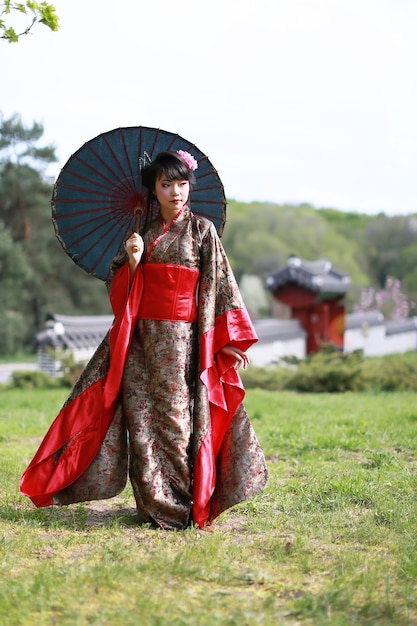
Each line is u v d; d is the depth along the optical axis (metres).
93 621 2.67
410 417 8.27
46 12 4.77
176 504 3.92
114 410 4.07
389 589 3.01
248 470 4.01
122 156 4.22
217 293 4.10
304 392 15.50
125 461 4.12
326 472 5.31
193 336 4.06
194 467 3.94
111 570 3.11
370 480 5.01
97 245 4.38
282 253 66.00
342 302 29.23
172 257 4.01
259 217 71.06
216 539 3.64
